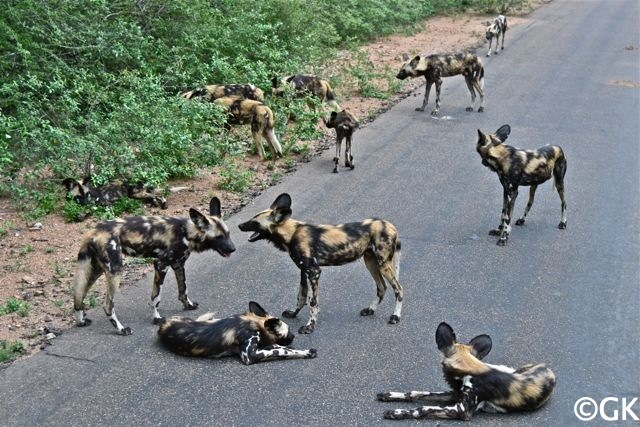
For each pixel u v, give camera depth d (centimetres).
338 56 1659
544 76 1616
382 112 1323
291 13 1530
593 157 1107
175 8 1261
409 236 829
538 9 2523
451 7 2403
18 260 732
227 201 901
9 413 515
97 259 612
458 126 1249
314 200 919
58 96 1053
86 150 898
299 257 628
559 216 902
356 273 746
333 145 1141
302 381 562
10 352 580
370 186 973
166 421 511
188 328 588
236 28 1368
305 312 667
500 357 600
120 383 551
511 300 696
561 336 637
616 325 659
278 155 1055
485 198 946
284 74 1327
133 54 1159
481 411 531
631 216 905
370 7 1925
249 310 611
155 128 949
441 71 1306
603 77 1619
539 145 1148
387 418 520
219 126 1059
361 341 620
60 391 540
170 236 630
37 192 851
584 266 772
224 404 531
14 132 941
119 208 855
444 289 714
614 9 2569
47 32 1120
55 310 650
